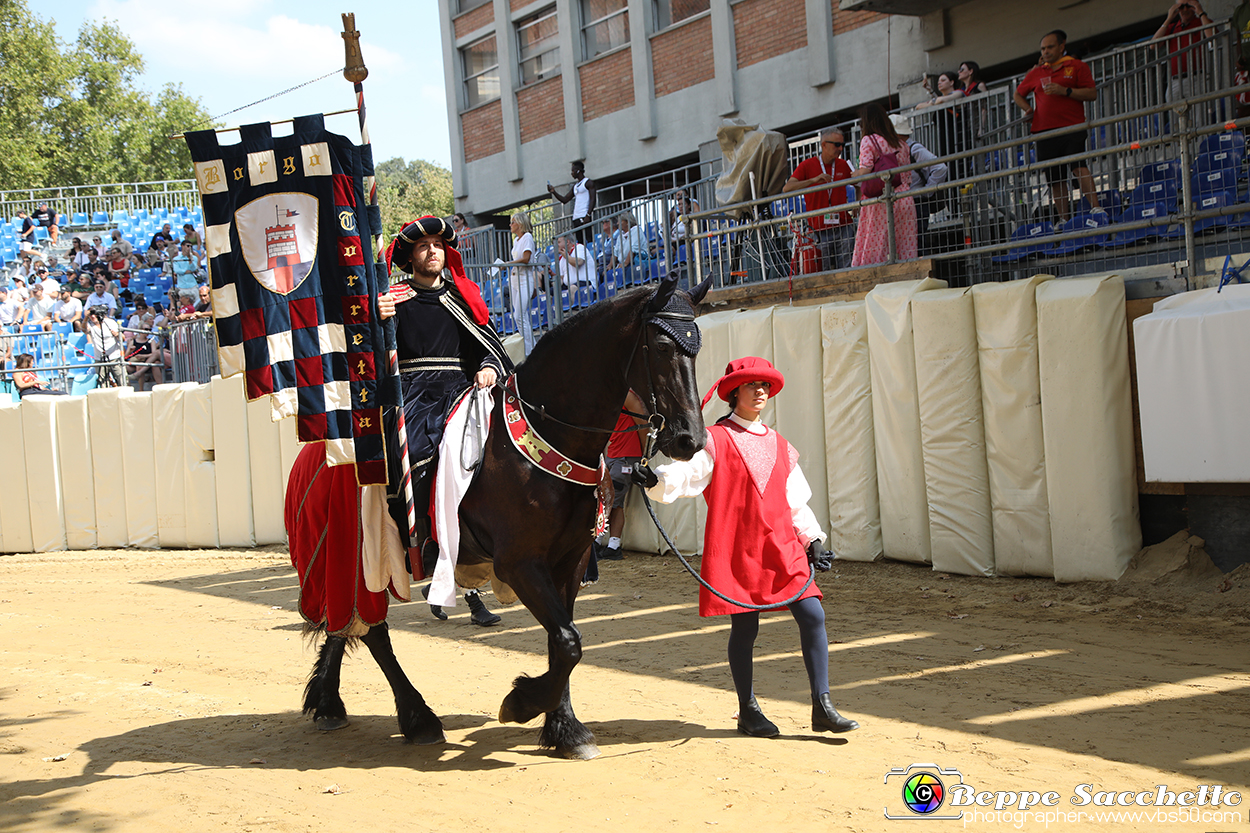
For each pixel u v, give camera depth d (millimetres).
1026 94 9555
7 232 29203
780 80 16641
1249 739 4598
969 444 8609
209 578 12336
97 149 49219
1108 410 7754
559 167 20828
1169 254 8141
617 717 5535
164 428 15344
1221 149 8227
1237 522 7359
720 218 12109
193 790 4730
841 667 6254
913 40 14570
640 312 4477
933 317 8734
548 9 20672
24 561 15180
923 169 10242
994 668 6004
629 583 9789
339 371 4977
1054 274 9008
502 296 14828
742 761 4680
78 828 4328
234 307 5000
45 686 7078
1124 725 4879
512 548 4680
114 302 23594
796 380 9938
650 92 18812
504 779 4672
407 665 7191
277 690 6746
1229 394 6922
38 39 47438
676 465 4863
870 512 9492
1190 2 9820
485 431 4848
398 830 4125
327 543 5309
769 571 4887
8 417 16109
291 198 4992
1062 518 7980
